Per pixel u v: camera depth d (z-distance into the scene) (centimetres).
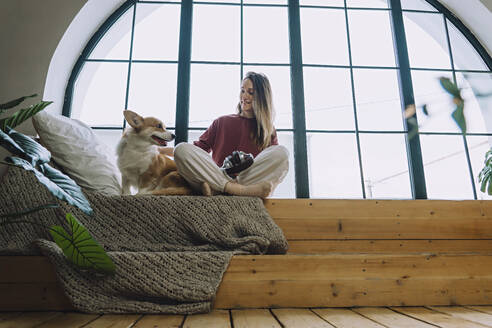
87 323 97
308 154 231
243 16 256
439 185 230
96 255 111
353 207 173
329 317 103
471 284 123
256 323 96
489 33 254
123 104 233
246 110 211
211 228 142
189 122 232
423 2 265
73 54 235
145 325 94
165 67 241
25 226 142
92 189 166
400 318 101
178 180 170
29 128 196
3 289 117
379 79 247
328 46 252
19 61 210
